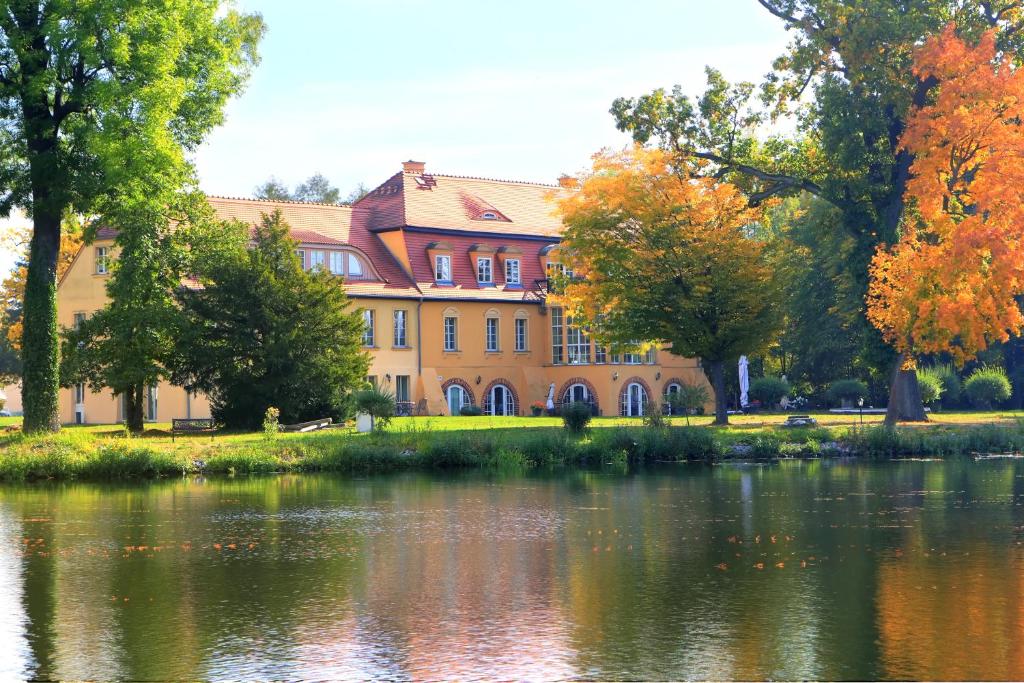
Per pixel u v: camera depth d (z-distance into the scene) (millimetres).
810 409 73438
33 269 41312
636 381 71688
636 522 25516
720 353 50156
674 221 49375
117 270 46375
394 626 16328
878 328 48344
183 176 45188
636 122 52375
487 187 77062
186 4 41062
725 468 38219
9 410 130625
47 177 39656
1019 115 43000
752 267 49438
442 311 69125
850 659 14570
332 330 48594
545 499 29703
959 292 42812
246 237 49312
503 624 16406
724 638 15539
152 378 46156
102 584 19234
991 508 27344
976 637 15516
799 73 49875
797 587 18562
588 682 13766
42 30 37844
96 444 38250
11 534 24312
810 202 77688
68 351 47438
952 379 68625
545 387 72812
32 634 16078
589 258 50656
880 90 47812
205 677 14055
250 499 30047
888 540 22891
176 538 23719
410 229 69188
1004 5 48656
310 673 14180
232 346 47281
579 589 18562
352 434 42906
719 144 52562
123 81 39219
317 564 20828
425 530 24594
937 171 44125
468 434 41656
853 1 47969
